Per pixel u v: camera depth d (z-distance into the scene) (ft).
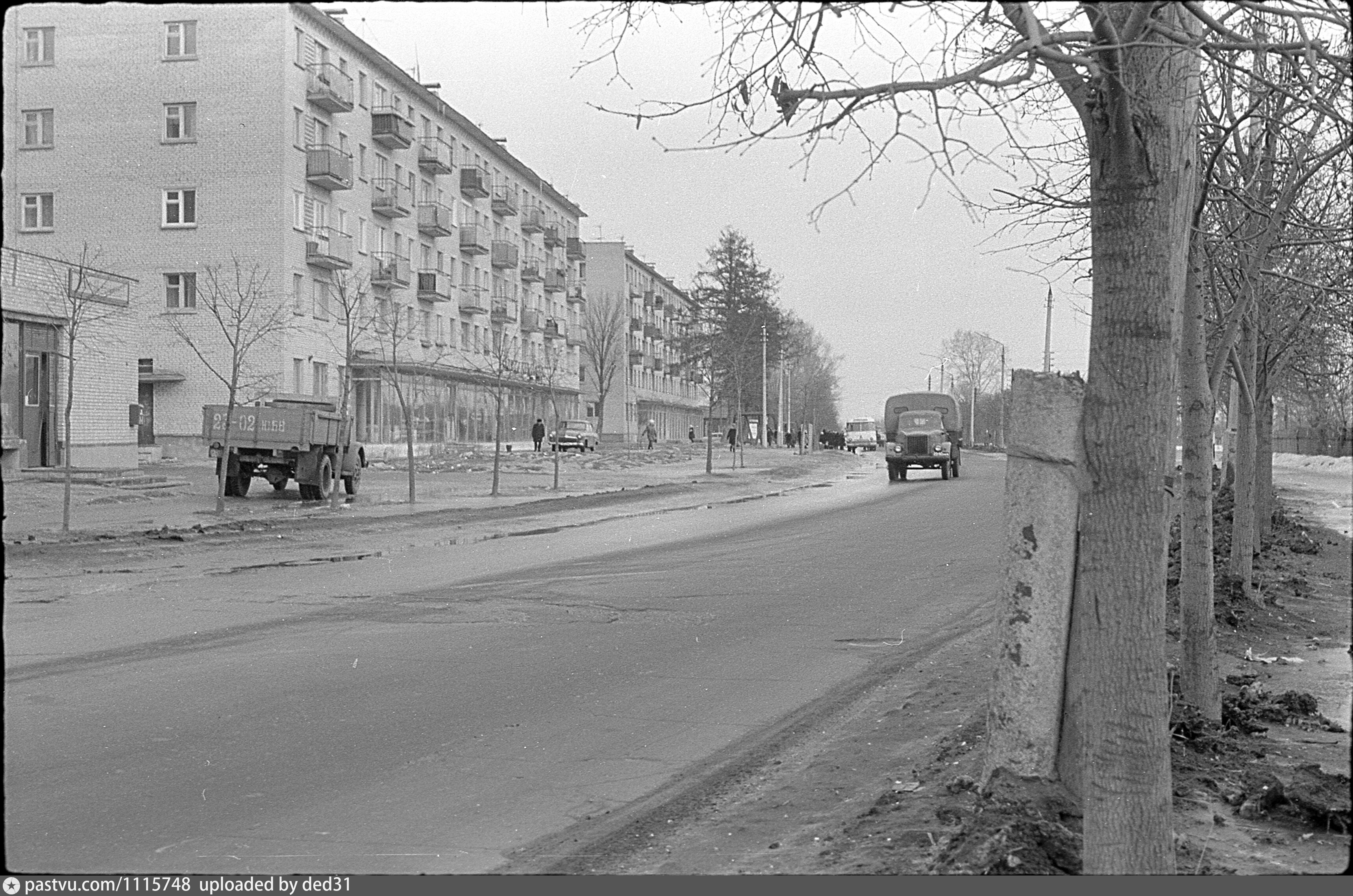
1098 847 12.34
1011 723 18.22
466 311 205.77
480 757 23.49
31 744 24.16
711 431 153.69
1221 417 135.03
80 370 102.89
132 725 25.77
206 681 30.45
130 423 109.70
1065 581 18.03
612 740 24.84
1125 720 12.23
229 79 143.43
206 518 76.69
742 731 25.63
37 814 19.81
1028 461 18.16
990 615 40.81
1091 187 12.87
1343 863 16.01
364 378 142.61
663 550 63.31
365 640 36.55
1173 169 12.21
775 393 400.67
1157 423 12.13
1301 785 18.39
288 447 91.76
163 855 17.78
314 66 150.71
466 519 83.10
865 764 22.75
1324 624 37.83
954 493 116.06
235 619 40.50
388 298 156.46
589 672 31.81
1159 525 12.20
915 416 150.92
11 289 93.09
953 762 21.65
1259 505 59.57
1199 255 23.98
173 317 144.05
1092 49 10.82
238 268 124.67
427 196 192.85
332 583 49.73
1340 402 121.80
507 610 42.60
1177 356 12.39
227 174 143.33
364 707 27.61
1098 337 12.38
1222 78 23.03
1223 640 34.86
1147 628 12.17
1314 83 15.57
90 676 31.01
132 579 51.19
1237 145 26.09
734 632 38.09
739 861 17.35
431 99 187.73
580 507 96.48
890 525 78.02
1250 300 30.12
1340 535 70.38
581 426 223.71
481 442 208.95
